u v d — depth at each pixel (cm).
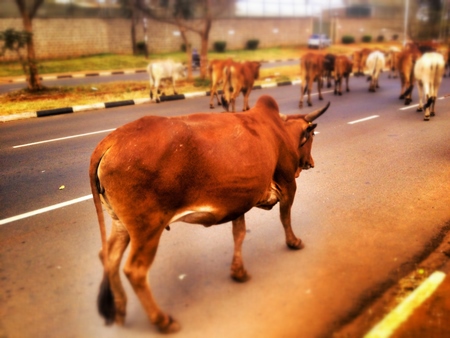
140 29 3469
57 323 337
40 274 406
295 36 4541
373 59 1633
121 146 303
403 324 329
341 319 336
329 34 5144
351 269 407
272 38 4347
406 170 701
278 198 414
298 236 476
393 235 476
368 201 574
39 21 2964
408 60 1318
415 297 360
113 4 3281
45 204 570
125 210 303
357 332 322
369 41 5297
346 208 552
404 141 884
